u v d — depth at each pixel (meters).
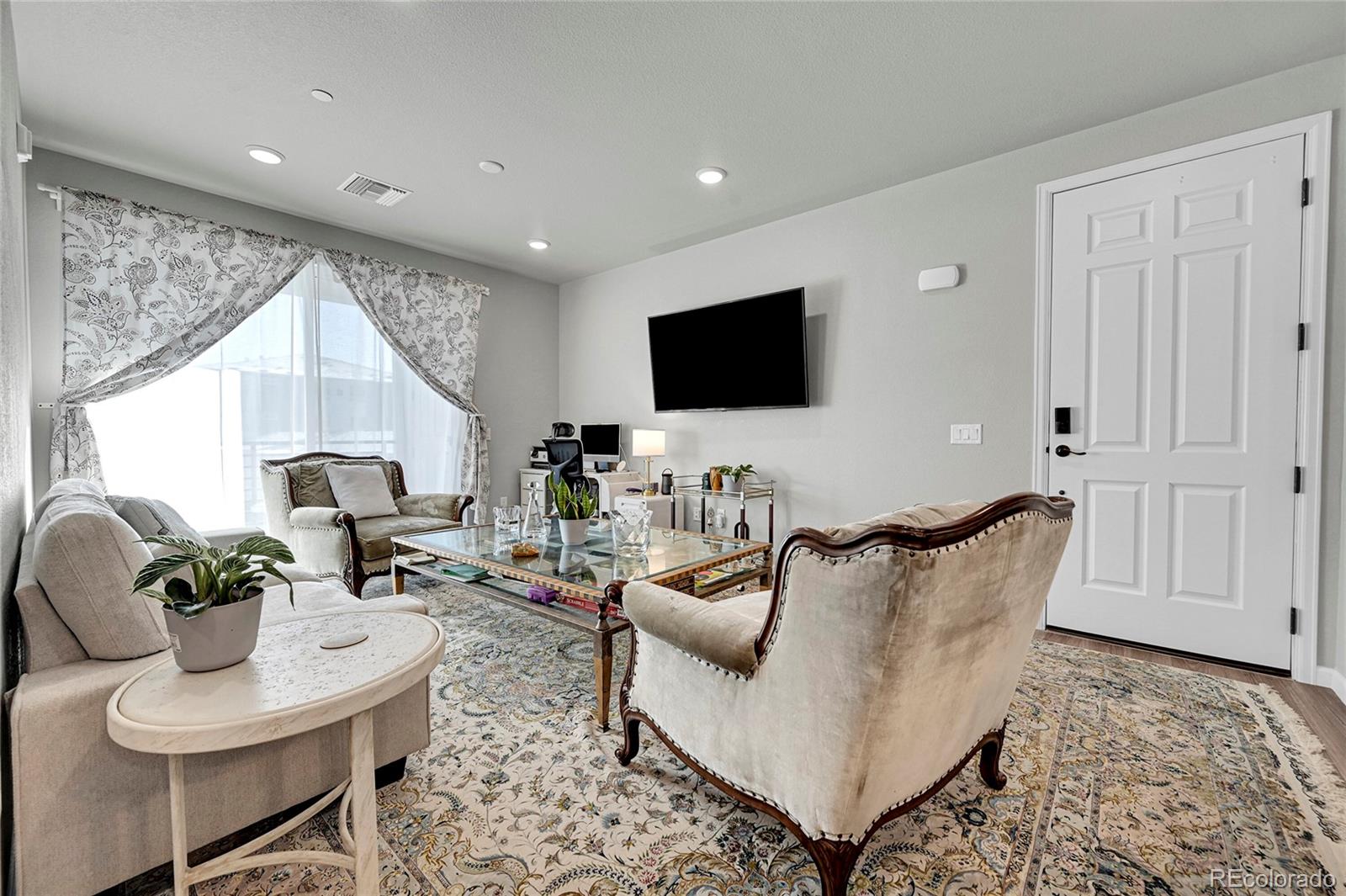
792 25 2.00
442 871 1.26
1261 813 1.44
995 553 1.05
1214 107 2.38
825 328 3.61
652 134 2.72
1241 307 2.34
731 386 4.01
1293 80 2.23
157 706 0.94
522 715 1.96
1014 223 2.89
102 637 1.21
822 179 3.21
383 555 3.17
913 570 0.92
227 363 3.51
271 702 0.96
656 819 1.43
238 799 1.26
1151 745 1.76
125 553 1.24
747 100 2.45
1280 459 2.27
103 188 3.04
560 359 5.45
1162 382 2.51
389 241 4.23
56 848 1.07
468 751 1.73
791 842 1.34
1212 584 2.41
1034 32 2.02
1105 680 2.23
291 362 3.76
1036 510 1.14
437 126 2.65
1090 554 2.70
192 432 3.38
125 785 1.14
